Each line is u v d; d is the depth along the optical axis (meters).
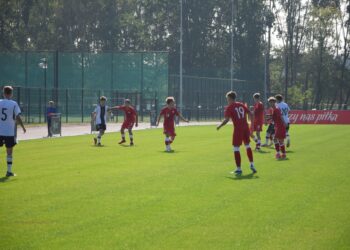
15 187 22.55
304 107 137.88
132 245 14.09
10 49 134.75
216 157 34.47
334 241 14.57
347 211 18.09
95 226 15.99
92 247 13.89
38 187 22.55
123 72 98.75
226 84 117.50
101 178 25.09
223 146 43.06
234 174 26.56
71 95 96.25
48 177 25.38
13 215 17.34
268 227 15.97
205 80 110.56
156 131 65.31
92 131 62.53
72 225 16.08
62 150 39.28
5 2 133.62
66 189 22.06
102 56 98.75
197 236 14.96
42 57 98.38
